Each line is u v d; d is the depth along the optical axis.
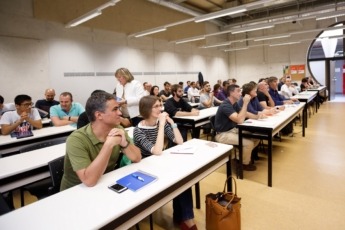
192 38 9.15
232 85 3.10
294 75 11.32
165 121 1.99
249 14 10.68
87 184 1.27
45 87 6.08
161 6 9.05
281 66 11.64
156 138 1.95
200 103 5.55
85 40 6.89
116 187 1.26
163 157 1.71
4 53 5.38
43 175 1.80
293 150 3.90
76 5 6.61
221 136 3.07
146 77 8.76
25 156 1.95
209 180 2.85
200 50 11.28
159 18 9.02
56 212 1.06
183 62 10.38
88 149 1.36
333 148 3.89
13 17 5.50
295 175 2.92
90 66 7.04
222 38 12.64
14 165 1.75
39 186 1.89
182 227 1.88
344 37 9.43
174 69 9.95
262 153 3.80
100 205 1.11
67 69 6.51
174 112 3.82
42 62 6.01
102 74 7.35
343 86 13.16
